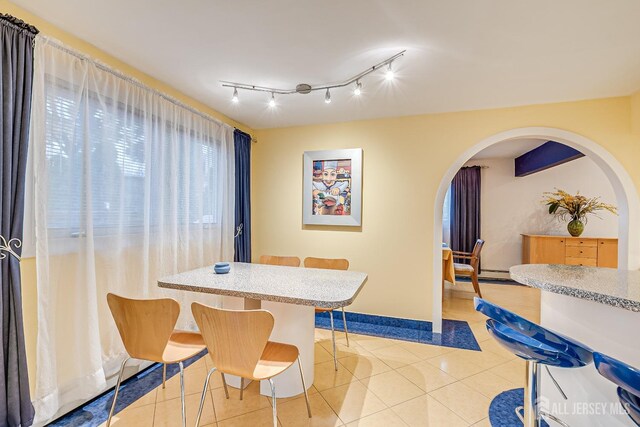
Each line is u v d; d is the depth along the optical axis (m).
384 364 2.41
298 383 1.98
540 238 5.02
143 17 1.67
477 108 3.01
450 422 1.73
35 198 1.61
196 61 2.15
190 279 1.95
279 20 1.68
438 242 3.18
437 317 3.15
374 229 3.39
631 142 2.61
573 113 2.76
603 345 1.36
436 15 1.62
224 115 3.31
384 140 3.36
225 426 1.67
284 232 3.76
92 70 1.91
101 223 1.98
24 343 1.53
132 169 2.19
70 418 1.73
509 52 1.97
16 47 1.52
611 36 1.77
